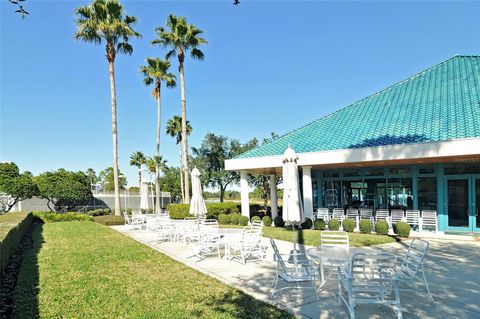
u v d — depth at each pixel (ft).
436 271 27.02
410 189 56.90
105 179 299.58
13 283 24.85
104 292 22.44
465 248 37.40
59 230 62.39
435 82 65.21
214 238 34.42
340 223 58.03
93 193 143.64
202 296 21.43
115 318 17.76
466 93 56.13
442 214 52.29
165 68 114.62
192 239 44.37
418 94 63.87
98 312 18.67
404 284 23.27
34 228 67.00
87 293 22.21
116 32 86.89
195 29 84.84
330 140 60.90
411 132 51.80
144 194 86.48
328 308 19.03
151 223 54.95
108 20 85.81
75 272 28.27
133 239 49.62
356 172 64.54
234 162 67.05
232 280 25.40
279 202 154.20
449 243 40.96
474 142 42.68
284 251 37.04
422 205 55.16
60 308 19.34
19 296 21.56
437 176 53.31
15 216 58.08
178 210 79.71
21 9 12.89
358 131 59.98
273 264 30.81
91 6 85.15
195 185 56.08
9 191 102.01
